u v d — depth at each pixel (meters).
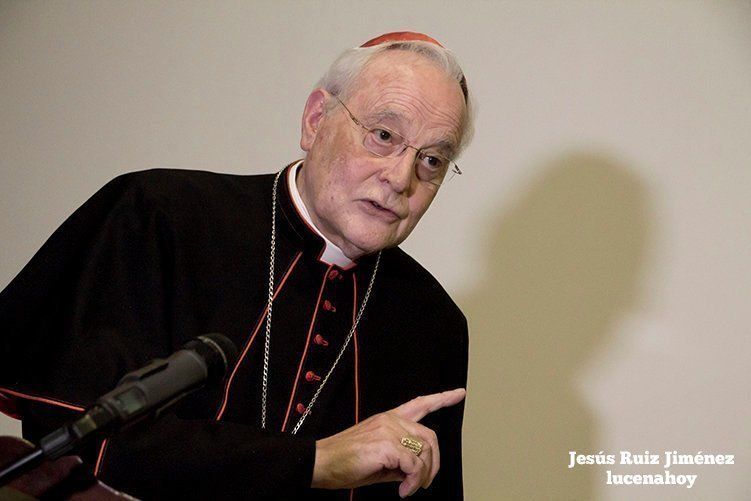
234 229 8.74
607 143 13.80
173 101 14.91
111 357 7.31
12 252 15.18
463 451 13.94
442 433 9.64
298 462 6.95
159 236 8.23
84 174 15.07
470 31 14.18
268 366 8.46
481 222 14.00
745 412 13.43
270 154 14.53
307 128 8.70
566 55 13.95
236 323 8.41
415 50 8.36
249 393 8.33
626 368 13.67
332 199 8.12
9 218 15.23
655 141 13.70
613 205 13.74
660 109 13.71
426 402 7.43
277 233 8.90
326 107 8.38
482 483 13.88
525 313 13.89
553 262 13.86
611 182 13.76
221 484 6.87
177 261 8.20
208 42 14.91
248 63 14.77
